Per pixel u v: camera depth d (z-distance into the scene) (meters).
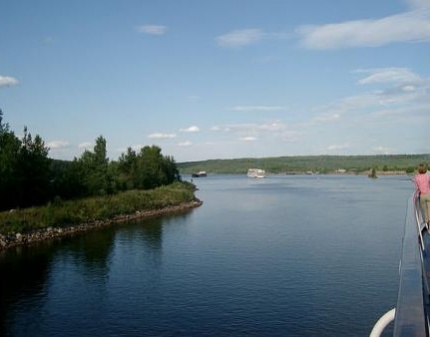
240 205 101.69
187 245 53.19
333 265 41.28
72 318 29.70
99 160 91.31
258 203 105.38
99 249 52.06
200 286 35.81
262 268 40.75
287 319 28.02
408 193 128.38
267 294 33.09
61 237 60.91
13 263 45.50
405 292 3.32
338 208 89.81
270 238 56.28
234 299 32.25
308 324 27.06
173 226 70.12
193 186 151.25
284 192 142.50
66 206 71.06
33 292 35.50
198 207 99.69
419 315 2.82
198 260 44.94
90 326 28.25
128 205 84.12
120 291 35.28
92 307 31.75
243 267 41.34
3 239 54.69
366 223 67.81
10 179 63.91
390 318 4.09
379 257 44.16
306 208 91.25
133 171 113.19
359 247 49.34
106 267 43.12
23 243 56.19
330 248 49.06
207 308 30.70
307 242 52.88
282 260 43.69
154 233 63.31
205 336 26.00
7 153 65.06
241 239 56.22
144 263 44.38
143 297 33.62
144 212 87.06
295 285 35.12
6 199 65.56
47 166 72.06
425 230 8.45
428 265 5.86
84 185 84.31
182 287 35.75
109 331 27.38
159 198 96.25
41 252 50.75
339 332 25.69
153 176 117.25
